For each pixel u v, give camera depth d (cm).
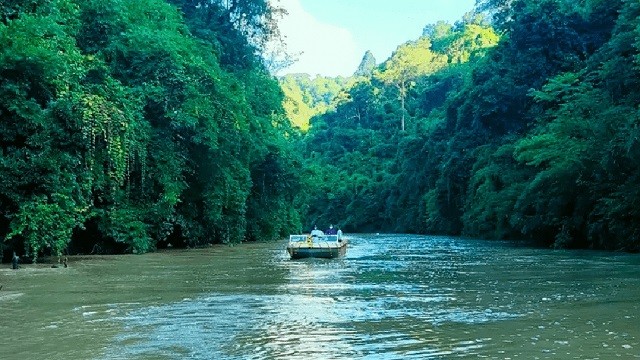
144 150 3120
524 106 5425
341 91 16338
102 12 3350
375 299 1452
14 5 2697
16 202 2462
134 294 1547
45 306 1338
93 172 2791
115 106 2847
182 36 4022
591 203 3447
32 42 2473
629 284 1697
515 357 862
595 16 5275
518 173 4516
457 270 2216
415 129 10456
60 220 2509
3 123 2447
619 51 3538
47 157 2498
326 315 1223
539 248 3709
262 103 5697
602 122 3238
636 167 3012
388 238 6303
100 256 2970
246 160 4538
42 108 2641
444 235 7144
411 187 8769
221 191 3959
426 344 952
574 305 1324
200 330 1072
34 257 2473
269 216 5431
